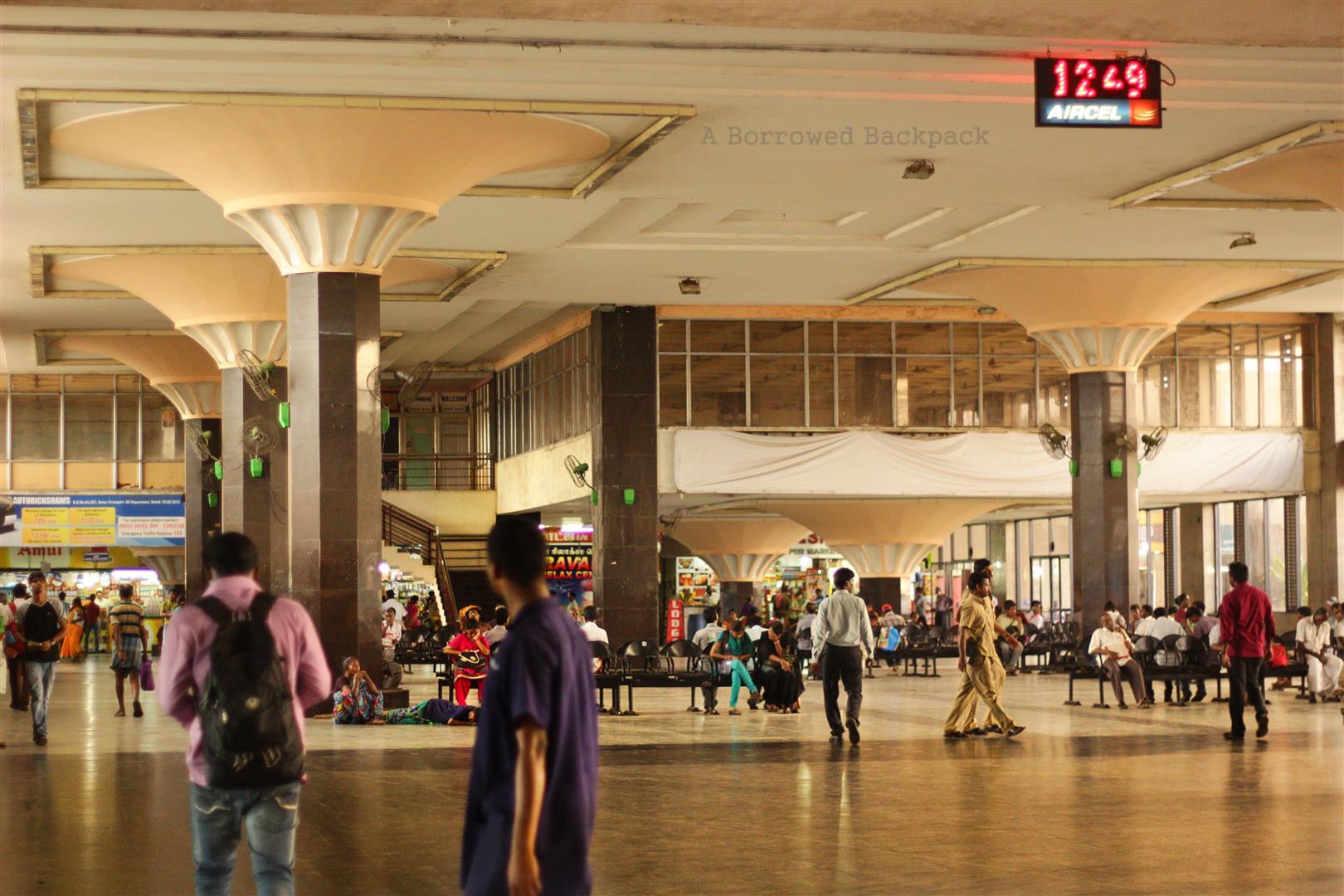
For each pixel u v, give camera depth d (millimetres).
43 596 17281
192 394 34938
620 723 19656
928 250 26641
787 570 49219
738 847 9734
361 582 19766
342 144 18109
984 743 16500
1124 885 8359
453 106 17000
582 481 32562
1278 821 10680
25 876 8914
